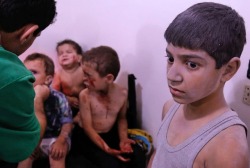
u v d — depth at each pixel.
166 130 0.68
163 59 1.27
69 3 1.64
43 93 1.25
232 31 0.53
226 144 0.53
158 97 1.35
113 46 1.52
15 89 0.56
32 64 1.29
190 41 0.51
